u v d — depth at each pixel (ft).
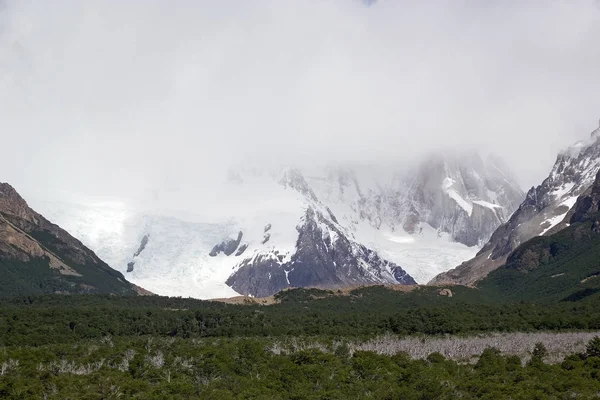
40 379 539.70
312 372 571.28
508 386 531.09
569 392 515.09
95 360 616.80
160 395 506.48
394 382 559.79
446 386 542.16
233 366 595.06
